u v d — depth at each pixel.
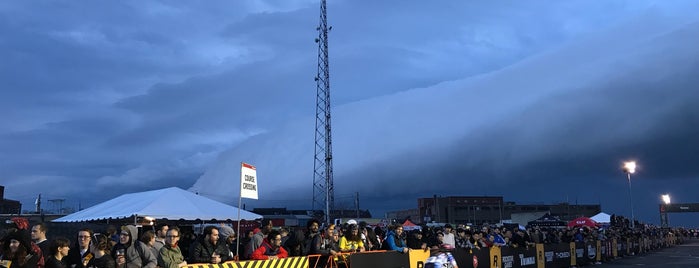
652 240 41.47
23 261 6.87
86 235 7.80
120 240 7.97
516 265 18.52
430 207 138.50
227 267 8.87
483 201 137.00
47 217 41.91
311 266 10.87
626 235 33.53
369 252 11.98
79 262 7.96
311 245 11.27
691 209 107.56
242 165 10.24
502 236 20.27
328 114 69.25
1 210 62.62
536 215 100.50
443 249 9.04
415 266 13.48
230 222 19.55
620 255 31.00
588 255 25.38
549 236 22.92
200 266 8.43
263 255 9.95
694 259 28.72
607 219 46.38
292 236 11.23
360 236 13.01
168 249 7.86
